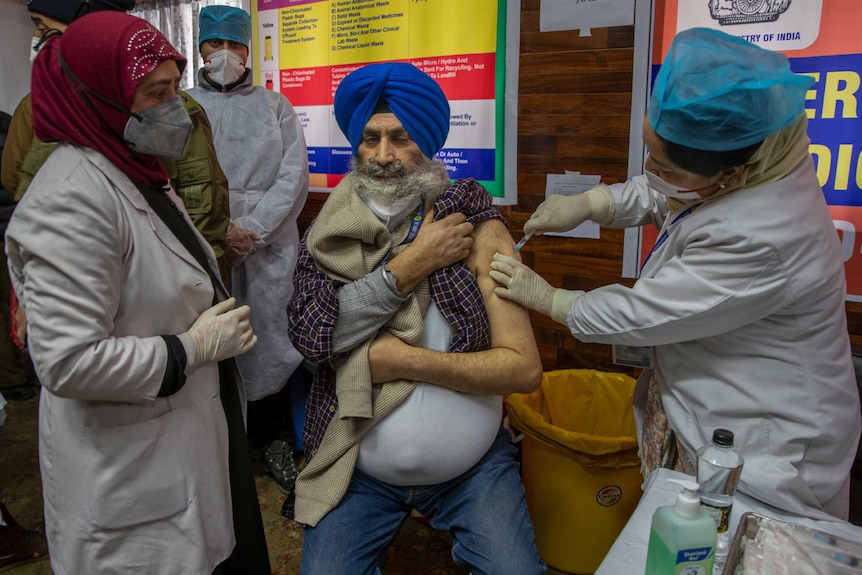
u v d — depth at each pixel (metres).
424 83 1.22
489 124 2.03
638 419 1.32
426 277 1.24
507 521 1.22
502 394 1.23
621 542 0.89
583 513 1.62
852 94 1.52
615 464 1.55
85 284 0.94
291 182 2.15
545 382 1.84
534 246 2.05
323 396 1.32
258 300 2.18
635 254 1.88
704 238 0.98
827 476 1.02
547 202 1.40
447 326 1.26
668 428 1.19
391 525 1.29
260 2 2.46
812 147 1.59
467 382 1.19
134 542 1.10
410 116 1.21
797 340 0.99
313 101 2.42
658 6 1.69
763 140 0.90
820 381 1.00
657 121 0.92
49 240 0.93
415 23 2.09
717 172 0.94
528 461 1.69
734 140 0.87
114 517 1.06
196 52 3.33
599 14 1.78
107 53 0.98
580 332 1.15
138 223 1.06
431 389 1.22
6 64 3.77
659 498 0.99
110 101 1.00
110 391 0.97
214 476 1.21
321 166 2.47
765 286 0.94
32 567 1.82
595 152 1.88
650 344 1.08
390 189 1.21
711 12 1.63
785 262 0.93
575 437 1.54
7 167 1.68
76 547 1.07
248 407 2.50
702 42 0.92
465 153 2.09
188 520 1.14
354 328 1.17
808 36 1.54
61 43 1.01
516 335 1.24
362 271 1.22
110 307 0.99
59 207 0.94
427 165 1.27
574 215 1.36
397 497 1.32
